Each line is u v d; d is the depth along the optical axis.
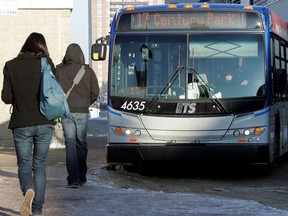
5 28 19.25
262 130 11.90
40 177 7.02
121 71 12.34
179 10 12.39
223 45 12.19
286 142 15.06
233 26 12.29
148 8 12.48
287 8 29.11
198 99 11.94
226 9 12.34
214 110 11.92
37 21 19.38
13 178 11.30
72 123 9.77
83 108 9.75
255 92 11.99
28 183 6.79
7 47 19.27
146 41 12.33
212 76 12.07
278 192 10.73
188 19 12.34
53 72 7.07
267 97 11.98
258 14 12.30
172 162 11.97
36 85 6.86
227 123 11.86
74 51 9.76
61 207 8.16
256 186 11.56
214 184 11.83
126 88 12.24
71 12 19.67
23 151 6.89
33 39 7.05
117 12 12.70
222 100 11.92
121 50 12.40
